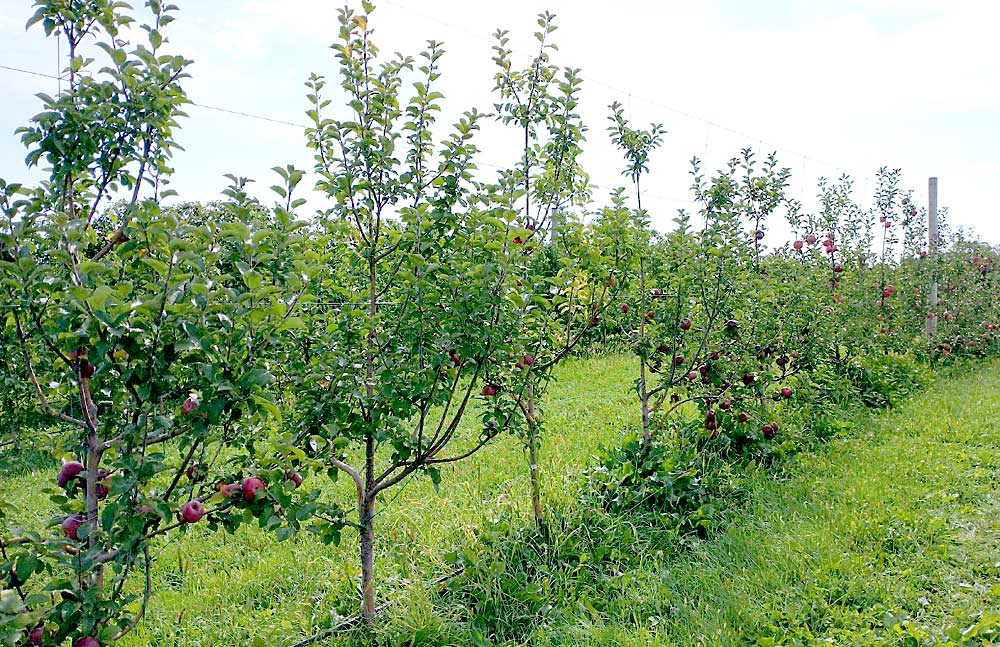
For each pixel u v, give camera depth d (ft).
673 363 19.03
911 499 16.84
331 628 12.26
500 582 13.37
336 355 11.37
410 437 12.04
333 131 12.01
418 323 11.91
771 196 25.22
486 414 13.16
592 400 30.60
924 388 30.50
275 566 14.99
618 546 15.02
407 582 13.12
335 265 14.01
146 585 8.30
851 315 29.94
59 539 7.68
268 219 11.23
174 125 8.89
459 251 12.31
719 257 19.16
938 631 11.45
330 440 11.33
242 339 7.86
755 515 16.58
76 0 8.32
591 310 16.61
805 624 11.87
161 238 7.52
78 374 7.89
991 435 22.07
